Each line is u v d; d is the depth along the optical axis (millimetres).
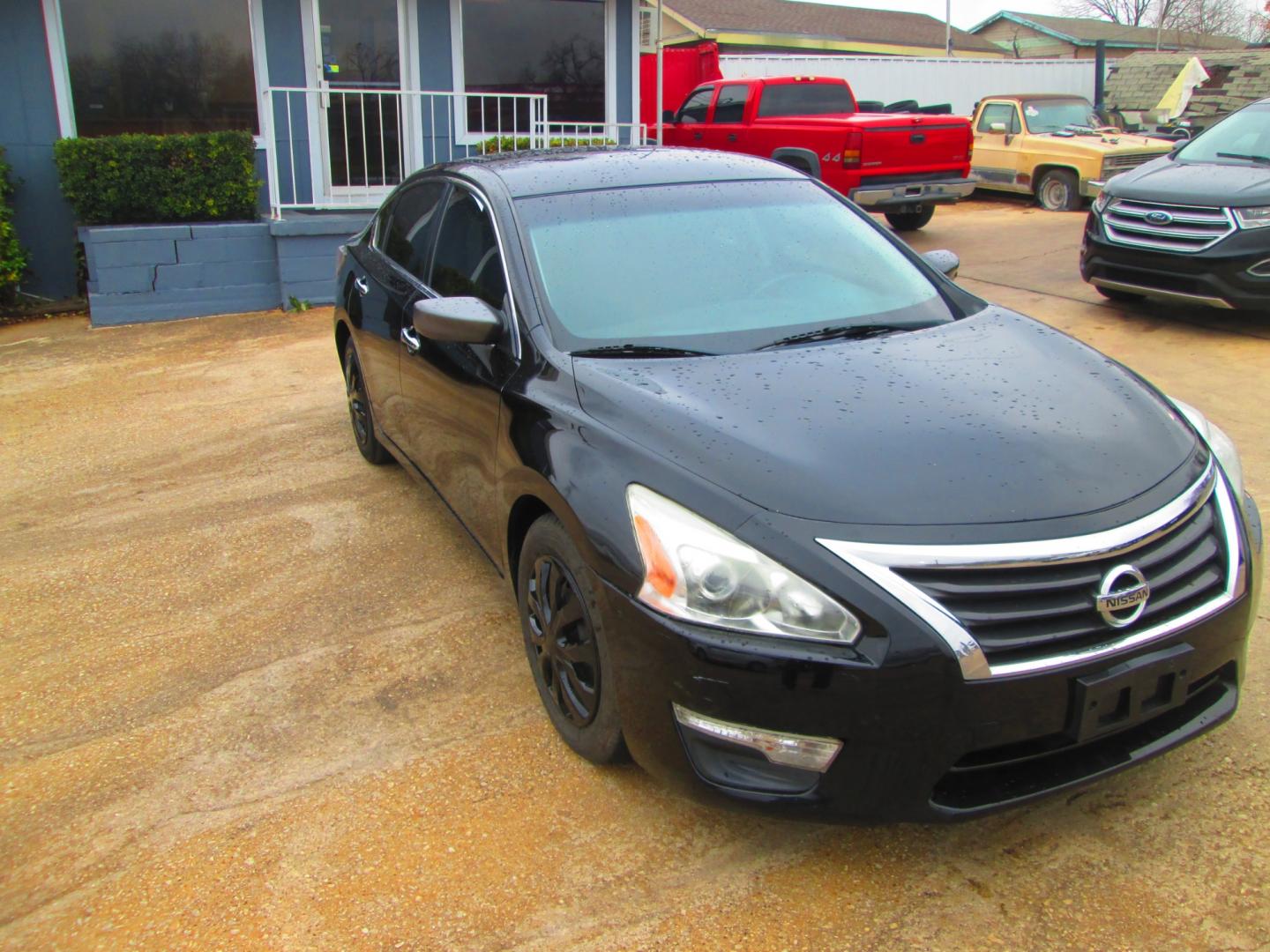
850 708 2283
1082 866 2592
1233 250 7340
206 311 9734
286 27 10898
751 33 27906
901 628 2262
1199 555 2561
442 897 2555
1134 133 16562
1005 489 2453
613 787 2939
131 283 9453
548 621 3031
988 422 2711
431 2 11422
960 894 2516
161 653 3758
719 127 13594
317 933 2453
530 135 10930
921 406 2787
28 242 10492
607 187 3916
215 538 4738
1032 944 2357
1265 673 3354
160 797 2969
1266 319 7973
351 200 10633
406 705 3377
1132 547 2406
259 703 3414
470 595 4121
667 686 2465
